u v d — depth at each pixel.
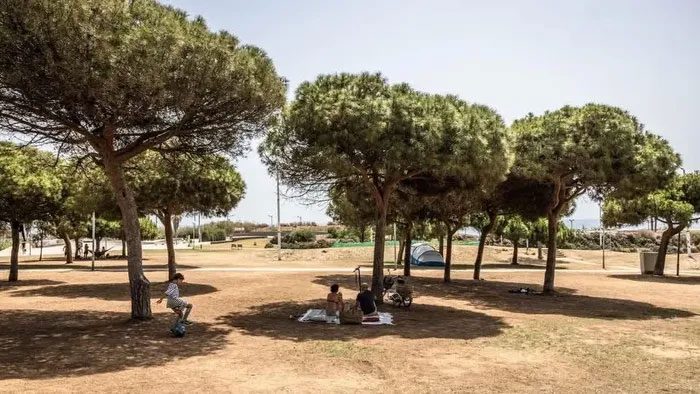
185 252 61.31
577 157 19.39
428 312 17.50
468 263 47.66
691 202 33.69
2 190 23.72
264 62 13.61
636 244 75.06
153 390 8.20
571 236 73.38
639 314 17.70
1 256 58.41
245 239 104.19
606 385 8.93
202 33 12.16
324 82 16.64
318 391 8.30
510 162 17.38
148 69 10.89
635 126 20.89
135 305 14.70
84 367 9.61
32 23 10.20
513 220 45.19
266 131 15.57
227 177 24.73
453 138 15.70
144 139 14.20
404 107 15.62
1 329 13.45
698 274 37.22
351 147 15.69
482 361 10.59
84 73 10.64
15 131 13.17
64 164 22.95
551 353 11.43
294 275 29.64
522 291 23.81
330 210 36.41
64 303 18.56
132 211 14.62
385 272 33.09
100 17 10.84
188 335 12.84
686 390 8.68
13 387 8.23
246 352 11.09
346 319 14.86
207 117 13.83
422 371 9.70
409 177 17.91
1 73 10.97
